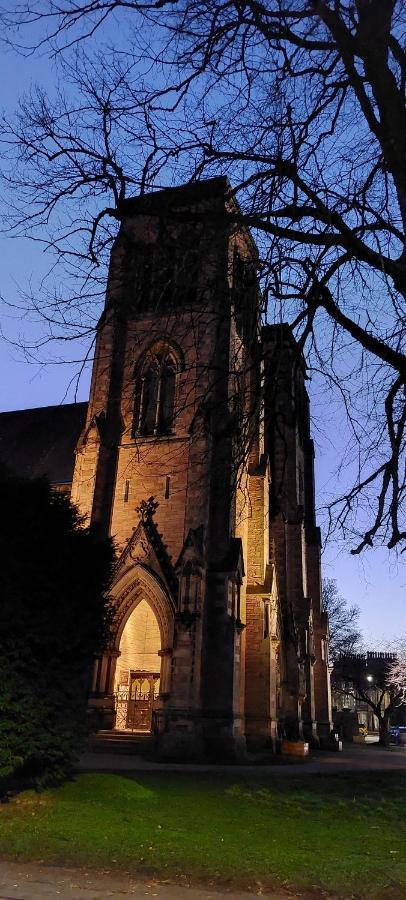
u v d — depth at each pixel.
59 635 14.91
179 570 31.50
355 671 90.50
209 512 33.03
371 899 8.62
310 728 45.78
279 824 13.40
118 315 16.28
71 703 15.46
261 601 37.03
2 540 14.10
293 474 48.78
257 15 11.91
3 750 13.31
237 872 9.48
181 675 29.73
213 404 15.05
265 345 14.74
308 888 8.93
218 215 13.34
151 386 37.66
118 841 10.95
